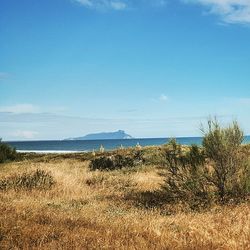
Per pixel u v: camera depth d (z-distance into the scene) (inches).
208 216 425.7
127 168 970.1
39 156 1625.2
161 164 588.4
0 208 407.8
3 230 314.5
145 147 1222.3
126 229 346.0
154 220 392.5
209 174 551.8
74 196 611.8
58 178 710.5
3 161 1370.6
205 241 316.5
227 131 550.6
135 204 528.7
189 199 518.6
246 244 308.8
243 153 550.9
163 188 574.9
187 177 554.3
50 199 581.0
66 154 1499.8
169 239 316.8
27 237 305.9
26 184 674.2
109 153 1310.3
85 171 914.7
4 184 667.4
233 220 399.2
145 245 296.0
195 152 574.2
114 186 697.6
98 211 454.9
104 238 309.1
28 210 404.5
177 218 419.5
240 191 530.9
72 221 369.1
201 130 561.3
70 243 293.6
